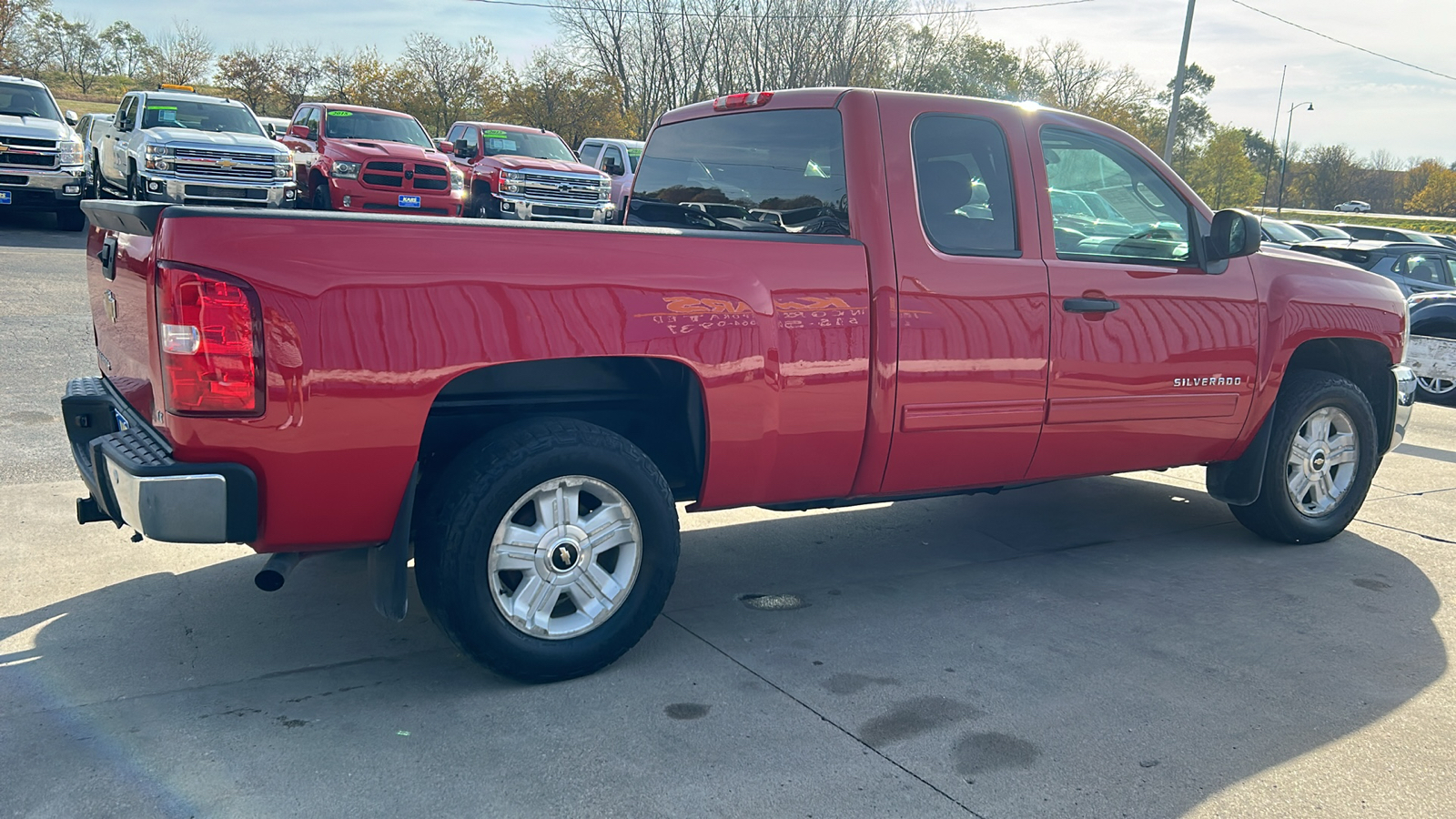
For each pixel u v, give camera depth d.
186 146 14.84
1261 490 5.10
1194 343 4.57
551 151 19.56
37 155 15.54
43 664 3.39
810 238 3.69
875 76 46.00
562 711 3.21
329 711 3.15
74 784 2.68
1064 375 4.21
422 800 2.67
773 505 4.03
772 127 4.25
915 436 3.93
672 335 3.38
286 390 2.88
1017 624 4.07
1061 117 4.34
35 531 4.63
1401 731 3.24
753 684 3.45
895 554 4.97
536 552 3.30
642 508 3.44
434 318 3.04
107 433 3.43
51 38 59.53
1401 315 5.43
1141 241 4.50
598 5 45.78
